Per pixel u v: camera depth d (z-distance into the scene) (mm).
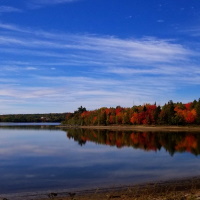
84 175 28359
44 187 23516
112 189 21594
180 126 140500
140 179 25812
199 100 141750
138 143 65875
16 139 77750
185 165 33969
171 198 16656
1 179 26859
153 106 171375
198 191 19562
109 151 49438
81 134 107438
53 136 93750
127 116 177625
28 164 35156
